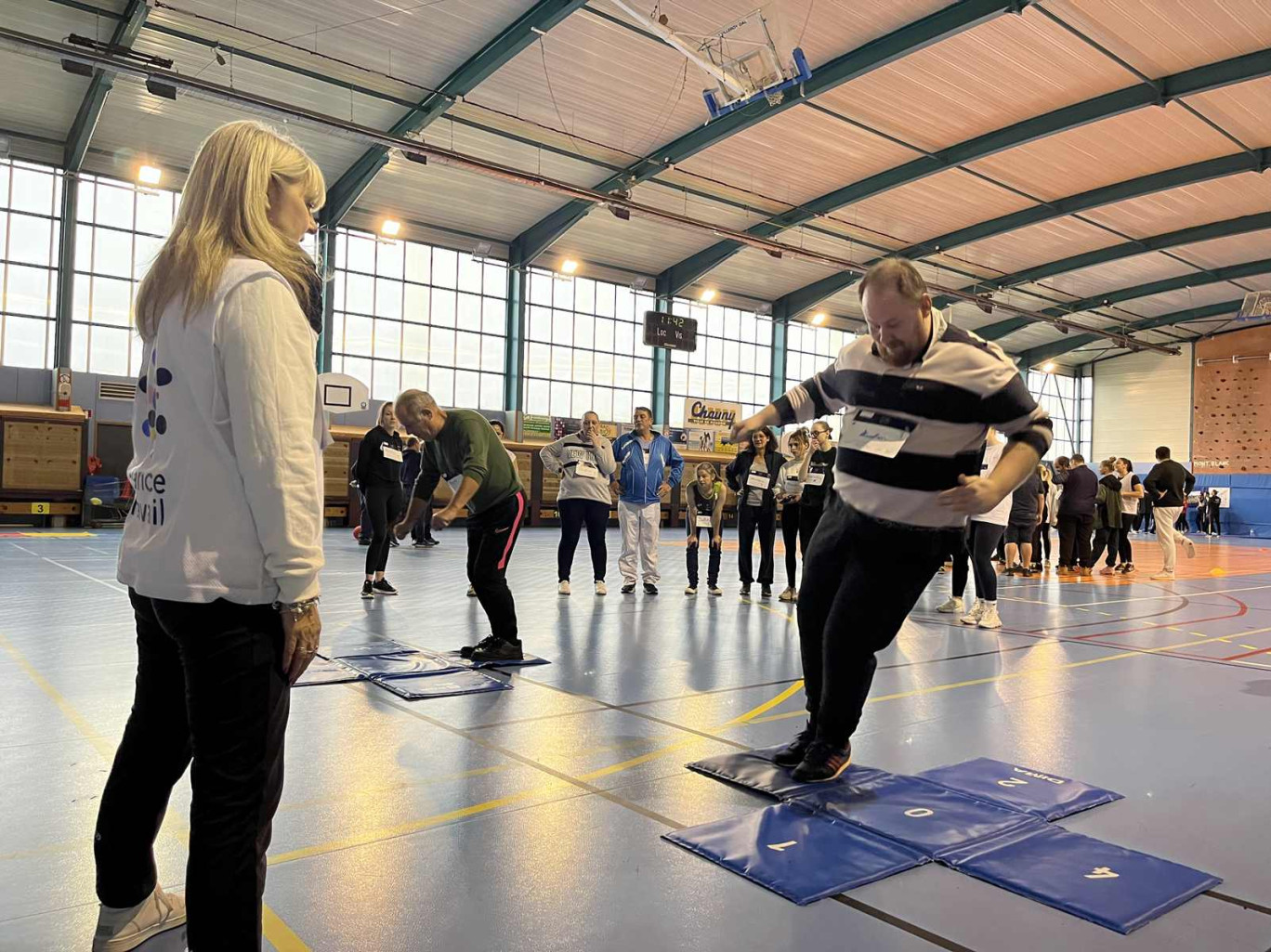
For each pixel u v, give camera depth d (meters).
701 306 25.22
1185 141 16.33
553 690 3.79
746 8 12.09
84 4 12.27
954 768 2.77
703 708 3.55
